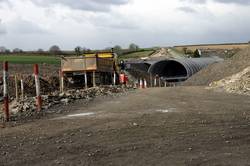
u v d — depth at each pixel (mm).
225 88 28422
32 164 7953
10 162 8102
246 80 28250
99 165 7797
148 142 9312
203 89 29609
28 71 46719
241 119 12188
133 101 18266
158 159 8078
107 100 19281
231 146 8992
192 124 11281
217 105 16219
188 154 8383
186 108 15062
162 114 13234
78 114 13984
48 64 60938
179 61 72500
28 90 31484
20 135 10422
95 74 40469
